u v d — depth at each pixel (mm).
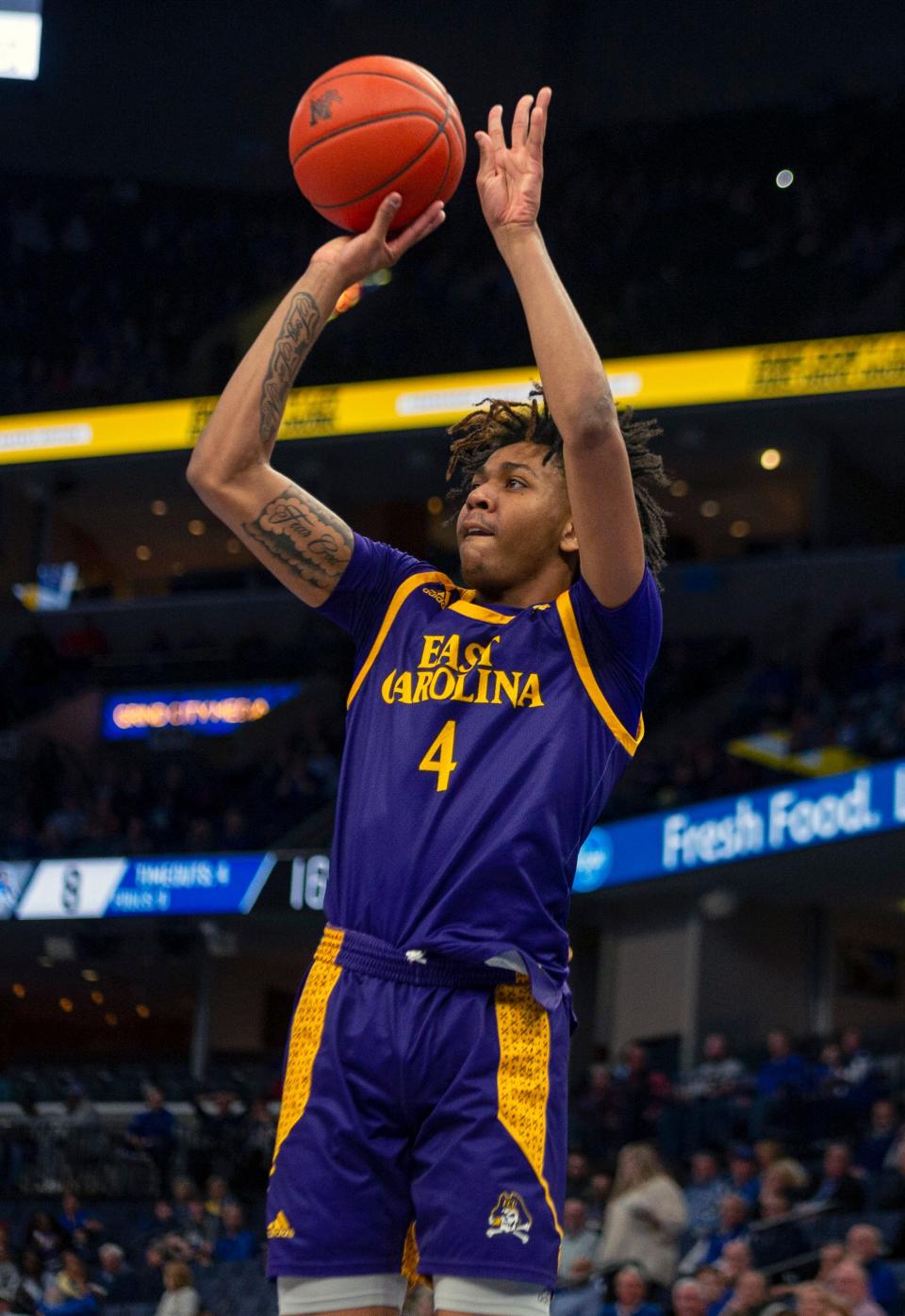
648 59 34156
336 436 30031
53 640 36125
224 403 3209
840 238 30688
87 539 38188
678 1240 11875
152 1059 32531
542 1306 2773
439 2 34031
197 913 26938
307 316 3271
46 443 32375
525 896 2885
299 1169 2838
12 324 35188
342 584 3229
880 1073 18812
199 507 36562
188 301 35406
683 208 32875
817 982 27406
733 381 27875
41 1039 34656
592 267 32562
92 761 33406
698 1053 25750
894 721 23891
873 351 27141
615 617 3002
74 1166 21781
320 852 26453
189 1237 17172
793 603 31312
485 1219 2729
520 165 3176
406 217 3438
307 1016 2943
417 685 3059
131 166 36500
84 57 35094
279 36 34719
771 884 25500
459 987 2857
